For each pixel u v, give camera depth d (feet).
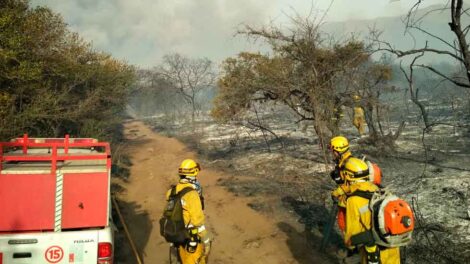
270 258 23.62
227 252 25.18
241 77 49.32
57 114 50.88
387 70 39.45
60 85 58.75
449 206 28.19
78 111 54.24
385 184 35.58
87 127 59.26
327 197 34.40
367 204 13.10
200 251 16.16
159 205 38.65
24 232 15.79
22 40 48.06
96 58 69.67
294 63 41.78
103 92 67.77
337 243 24.50
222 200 38.17
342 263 20.13
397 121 76.74
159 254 25.26
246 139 79.92
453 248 21.52
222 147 75.77
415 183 35.01
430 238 23.20
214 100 56.03
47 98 47.88
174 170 58.80
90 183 16.52
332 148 16.62
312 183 39.75
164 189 46.37
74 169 16.62
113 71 73.15
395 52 17.81
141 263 22.89
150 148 87.15
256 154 61.82
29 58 50.44
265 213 32.53
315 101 38.83
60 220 16.14
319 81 39.78
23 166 17.52
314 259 22.80
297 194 36.73
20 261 15.56
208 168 56.70
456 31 16.06
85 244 16.14
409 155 48.47
